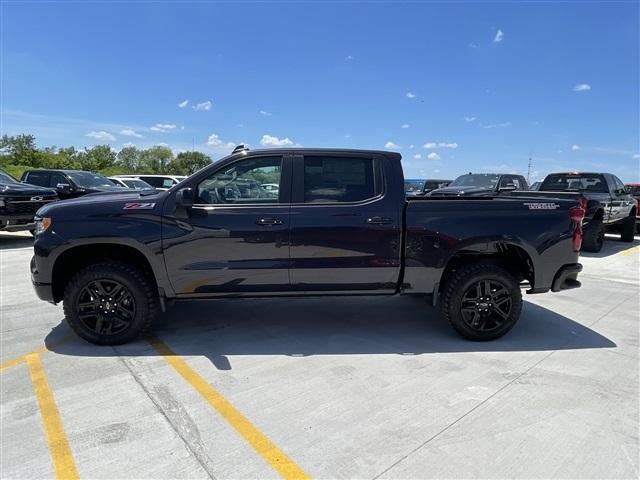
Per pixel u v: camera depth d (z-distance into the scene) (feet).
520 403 10.87
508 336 15.65
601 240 36.11
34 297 20.16
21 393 11.33
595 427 9.82
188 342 14.87
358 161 14.69
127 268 14.11
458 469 8.43
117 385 11.77
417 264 14.58
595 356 13.87
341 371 12.70
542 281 15.12
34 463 8.59
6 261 29.01
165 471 8.38
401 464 8.57
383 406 10.72
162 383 11.91
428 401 10.96
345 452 8.94
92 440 9.32
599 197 35.06
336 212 14.30
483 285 14.85
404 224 14.46
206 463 8.61
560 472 8.34
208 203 14.26
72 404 10.78
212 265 14.14
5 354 13.76
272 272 14.30
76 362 13.21
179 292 14.32
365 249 14.46
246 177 14.44
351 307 19.03
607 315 18.16
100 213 13.88
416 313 18.28
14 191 33.37
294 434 9.56
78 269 15.06
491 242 14.62
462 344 14.88
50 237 13.78
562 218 14.93
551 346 14.71
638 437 9.46
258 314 17.94
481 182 45.65
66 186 38.65
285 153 14.58
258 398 11.12
